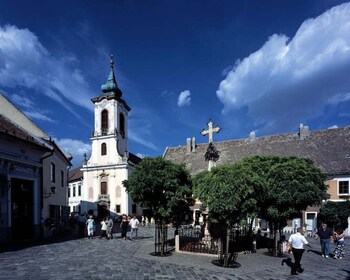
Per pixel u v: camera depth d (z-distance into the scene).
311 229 28.50
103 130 49.09
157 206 13.20
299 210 13.92
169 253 13.79
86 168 48.78
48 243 16.70
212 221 11.46
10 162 16.06
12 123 19.30
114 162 47.66
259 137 40.31
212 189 10.93
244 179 10.85
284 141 37.81
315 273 10.70
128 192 13.70
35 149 18.23
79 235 20.97
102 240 18.97
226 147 41.47
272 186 13.48
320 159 32.47
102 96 49.50
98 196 47.38
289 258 13.48
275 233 14.24
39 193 18.70
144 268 10.62
